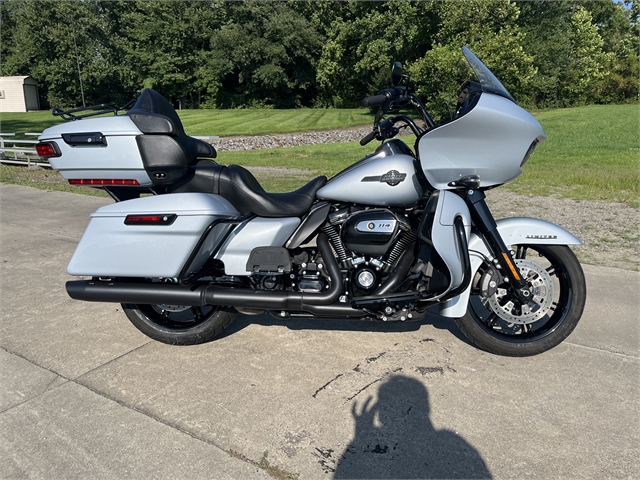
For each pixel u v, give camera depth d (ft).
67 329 12.51
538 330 10.91
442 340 11.72
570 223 21.99
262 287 10.53
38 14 165.68
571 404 9.11
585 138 61.93
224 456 7.88
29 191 33.53
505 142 9.59
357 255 10.36
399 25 120.26
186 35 171.83
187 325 11.57
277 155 56.18
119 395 9.59
